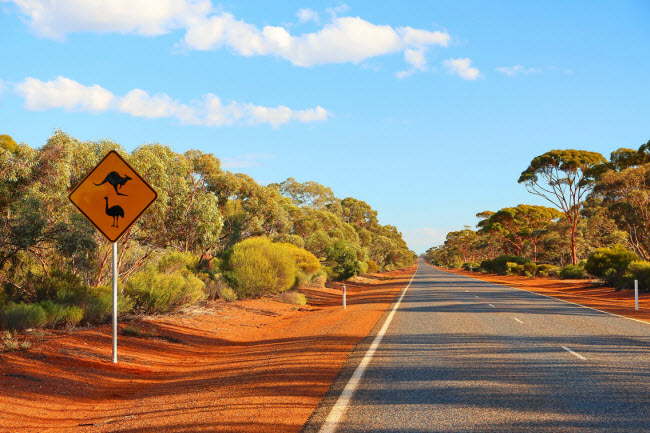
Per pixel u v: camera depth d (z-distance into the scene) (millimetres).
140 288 15453
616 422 5348
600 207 55344
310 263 36812
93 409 6805
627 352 9789
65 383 7781
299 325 15781
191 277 18094
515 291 32875
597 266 36812
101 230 9133
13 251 14438
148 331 12789
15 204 14297
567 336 12141
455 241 172250
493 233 94875
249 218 37656
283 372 8219
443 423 5410
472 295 28719
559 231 66438
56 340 10219
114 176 9164
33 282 14508
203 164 29703
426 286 41125
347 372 8211
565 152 60875
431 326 14414
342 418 5637
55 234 14773
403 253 157500
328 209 88812
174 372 9445
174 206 19797
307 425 5402
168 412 6180
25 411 6309
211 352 11836
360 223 119562
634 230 48500
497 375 7824
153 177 17766
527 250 88250
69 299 13391
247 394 6844
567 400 6277
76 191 9062
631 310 19188
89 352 9914
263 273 24109
